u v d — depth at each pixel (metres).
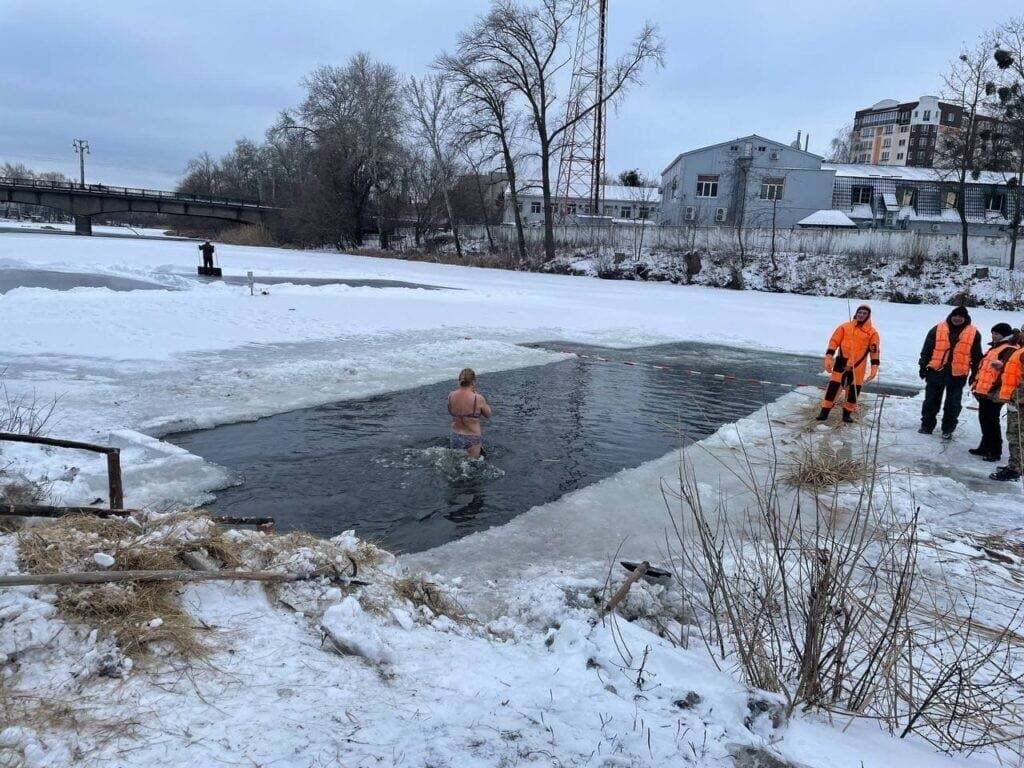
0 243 43.25
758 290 41.41
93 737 2.32
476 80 45.19
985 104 41.75
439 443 8.75
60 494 5.94
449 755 2.45
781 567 3.79
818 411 11.62
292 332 16.70
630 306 28.48
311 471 7.61
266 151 101.12
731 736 2.81
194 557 3.61
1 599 2.88
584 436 9.63
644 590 4.77
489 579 5.30
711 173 55.75
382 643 3.24
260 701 2.64
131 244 50.31
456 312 22.80
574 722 2.78
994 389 8.65
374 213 64.00
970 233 54.06
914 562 3.96
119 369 11.73
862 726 3.27
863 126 121.06
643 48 42.25
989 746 3.22
